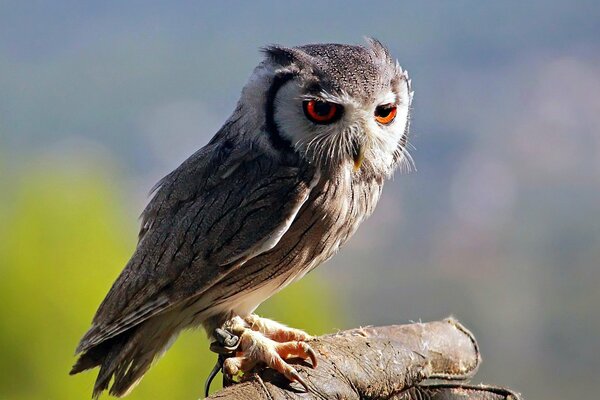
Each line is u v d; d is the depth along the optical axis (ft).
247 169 19.26
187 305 19.61
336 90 18.49
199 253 19.04
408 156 20.67
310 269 20.24
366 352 17.13
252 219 18.78
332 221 19.25
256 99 19.44
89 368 20.35
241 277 19.25
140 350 20.07
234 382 17.19
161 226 19.77
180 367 39.73
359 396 16.75
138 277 19.60
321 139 18.70
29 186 44.55
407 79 20.21
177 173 20.29
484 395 17.67
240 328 17.63
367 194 20.06
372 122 18.86
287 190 18.76
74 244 43.60
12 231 42.80
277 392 15.71
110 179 47.32
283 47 19.39
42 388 41.09
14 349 40.93
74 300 42.16
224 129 20.49
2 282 41.50
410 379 17.56
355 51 19.51
